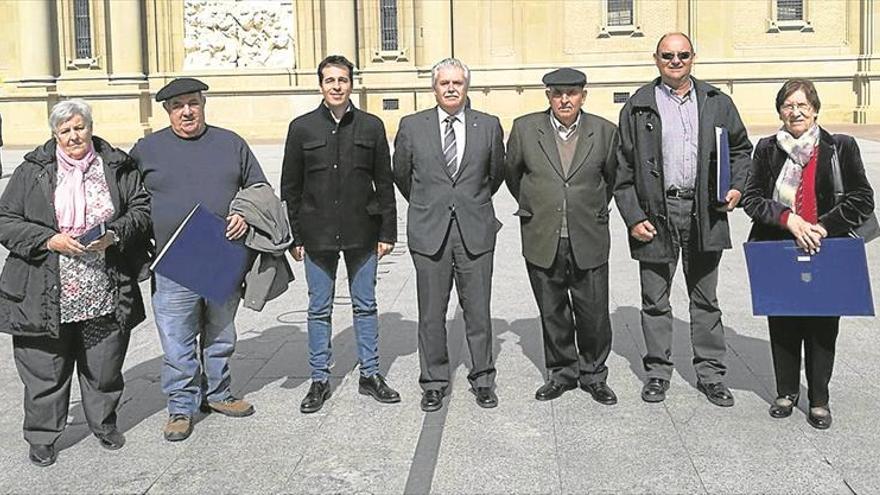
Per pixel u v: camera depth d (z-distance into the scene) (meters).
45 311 5.79
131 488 5.60
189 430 6.45
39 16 36.03
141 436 6.50
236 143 6.67
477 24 35.69
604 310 7.05
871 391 7.12
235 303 6.86
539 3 35.47
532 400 7.11
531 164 7.04
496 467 5.77
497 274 12.26
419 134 6.96
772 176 6.43
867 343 8.48
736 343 8.56
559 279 7.05
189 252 6.32
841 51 35.09
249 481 5.66
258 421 6.75
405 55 36.19
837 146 6.26
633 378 7.63
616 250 13.88
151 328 9.72
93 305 6.04
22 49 36.59
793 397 6.57
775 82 35.28
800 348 6.58
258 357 8.52
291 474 5.75
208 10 36.41
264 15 36.28
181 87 6.41
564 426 6.50
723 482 5.48
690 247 6.91
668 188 6.85
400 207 19.73
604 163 7.04
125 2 35.75
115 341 6.21
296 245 7.05
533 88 35.62
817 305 6.14
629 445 6.09
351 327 9.59
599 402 7.00
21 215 5.95
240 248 6.49
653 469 5.69
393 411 6.91
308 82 36.16
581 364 7.25
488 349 7.05
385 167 7.12
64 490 5.59
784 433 6.25
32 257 5.84
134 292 6.34
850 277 6.11
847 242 6.11
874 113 34.66
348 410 6.95
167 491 5.55
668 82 6.82
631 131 6.91
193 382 6.57
